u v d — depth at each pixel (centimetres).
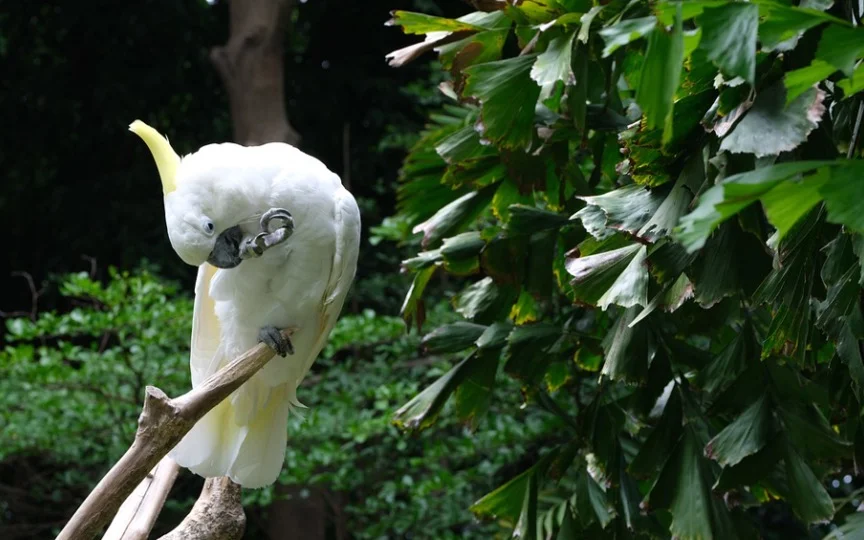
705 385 303
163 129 1125
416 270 345
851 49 135
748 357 299
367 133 1131
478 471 671
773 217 118
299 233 301
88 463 707
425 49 307
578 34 263
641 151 252
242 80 895
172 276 1023
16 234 1091
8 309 1085
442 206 413
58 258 1069
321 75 1136
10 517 861
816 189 115
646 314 257
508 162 320
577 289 262
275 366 314
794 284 243
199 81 1141
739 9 140
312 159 317
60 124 1096
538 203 409
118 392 680
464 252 331
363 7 1138
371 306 1002
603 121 313
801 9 137
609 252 265
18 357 640
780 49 207
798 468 279
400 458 749
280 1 904
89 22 1079
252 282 306
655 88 135
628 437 375
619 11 264
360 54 1156
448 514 691
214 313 328
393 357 783
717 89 229
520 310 357
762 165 237
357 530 873
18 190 1082
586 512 337
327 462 663
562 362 373
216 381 242
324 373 783
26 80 1088
